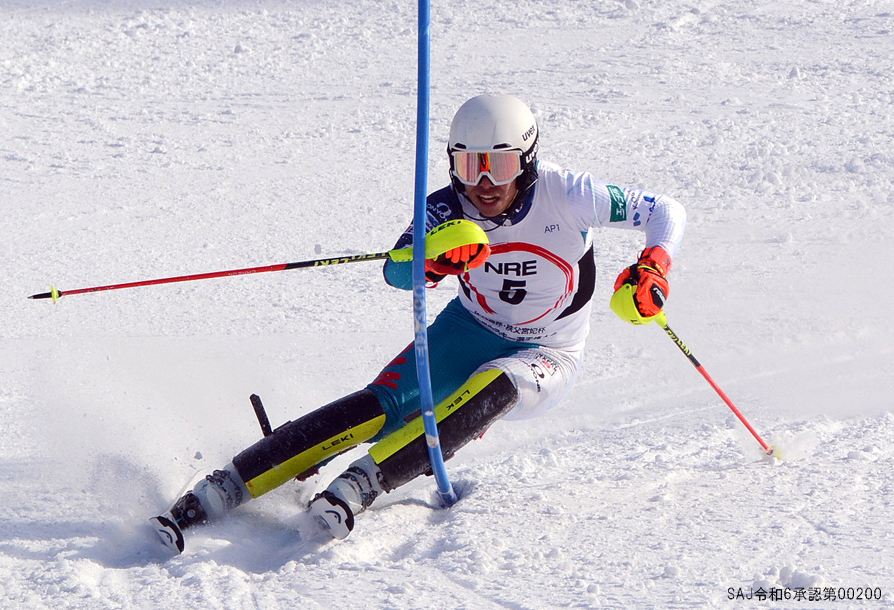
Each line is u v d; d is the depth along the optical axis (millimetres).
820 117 36688
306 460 11562
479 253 11008
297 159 36656
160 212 31656
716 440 14461
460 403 11703
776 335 19984
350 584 9789
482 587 9539
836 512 10859
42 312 23328
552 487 12555
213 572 10281
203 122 41312
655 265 11312
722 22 50719
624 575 9594
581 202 11812
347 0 58406
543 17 53562
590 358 19438
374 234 28797
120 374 18750
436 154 35500
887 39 46031
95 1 59156
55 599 9773
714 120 37219
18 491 12945
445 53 49031
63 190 34031
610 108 39375
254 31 54156
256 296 24203
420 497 12602
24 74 47906
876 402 15938
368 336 21156
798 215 28062
